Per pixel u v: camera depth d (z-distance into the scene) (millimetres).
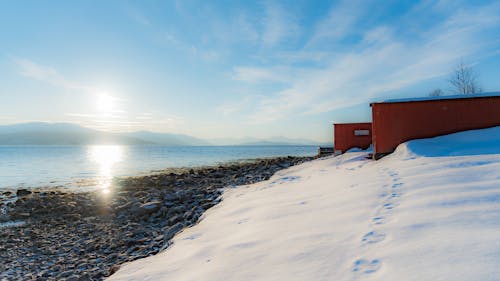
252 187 10805
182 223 8125
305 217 5203
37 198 15203
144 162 44781
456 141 10086
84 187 19797
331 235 4000
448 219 3729
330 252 3438
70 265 6781
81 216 11656
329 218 4844
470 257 2650
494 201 4117
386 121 11953
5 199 16000
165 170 31078
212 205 9180
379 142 12023
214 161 44188
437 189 5203
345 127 21094
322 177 9617
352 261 3094
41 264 7012
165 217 10203
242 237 4824
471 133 10336
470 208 3994
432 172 6668
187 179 19734
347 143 20922
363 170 9258
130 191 16734
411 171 7238
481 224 3404
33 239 9055
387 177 7152
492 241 2895
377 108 12148
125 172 29609
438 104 11273
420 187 5578
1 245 8523
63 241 8758
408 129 11617
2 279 6242
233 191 10727
